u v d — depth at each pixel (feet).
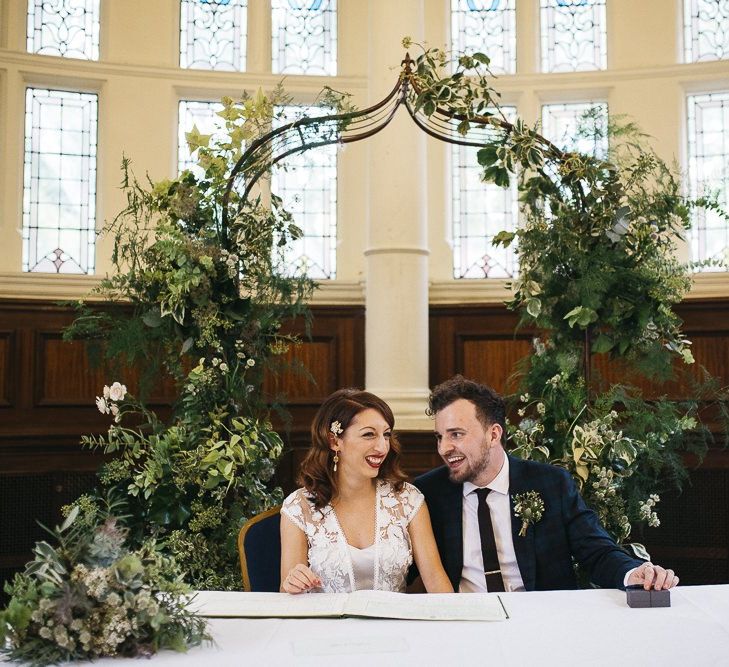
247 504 13.12
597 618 7.16
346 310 19.77
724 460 18.04
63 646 6.24
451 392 10.06
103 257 19.53
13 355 18.45
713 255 19.65
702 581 18.06
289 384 19.39
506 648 6.44
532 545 9.95
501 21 20.97
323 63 20.97
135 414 18.80
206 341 13.46
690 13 20.53
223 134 20.30
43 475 18.39
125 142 19.85
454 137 19.77
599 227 13.38
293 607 7.59
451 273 20.26
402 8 17.76
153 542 6.98
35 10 19.92
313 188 20.75
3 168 19.15
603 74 20.21
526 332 19.45
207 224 13.73
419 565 9.71
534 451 12.82
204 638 6.60
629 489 13.21
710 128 20.29
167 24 20.29
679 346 13.75
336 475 9.80
